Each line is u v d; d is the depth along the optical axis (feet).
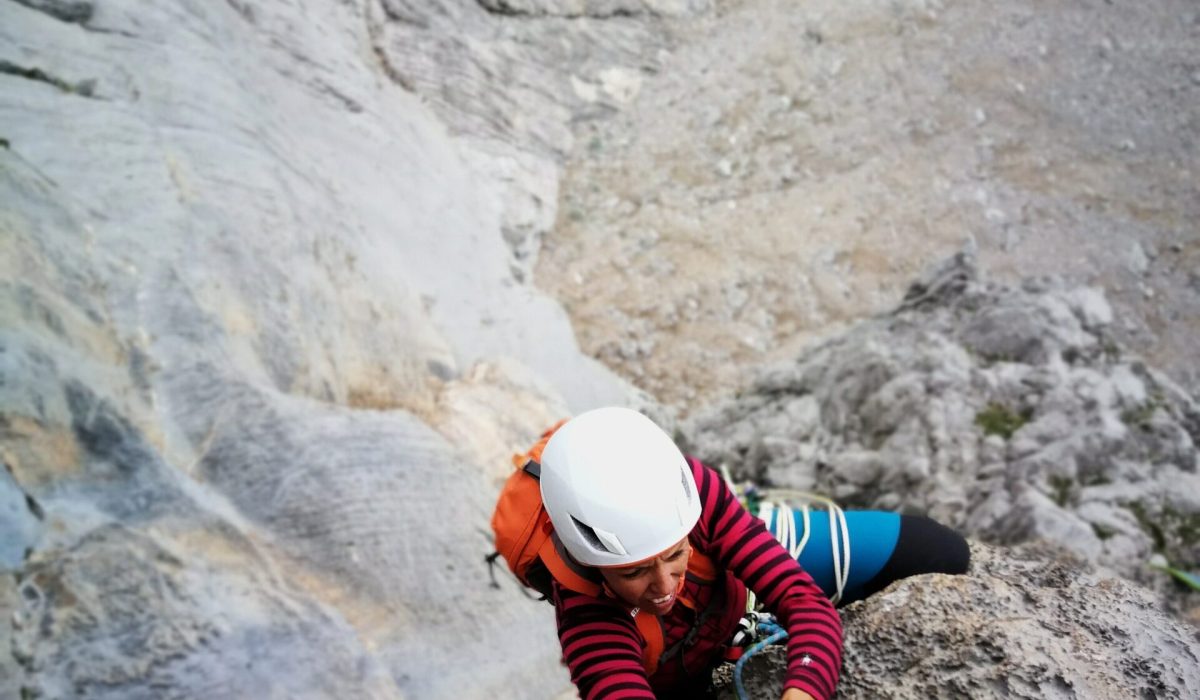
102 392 12.27
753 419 25.03
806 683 6.71
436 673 13.74
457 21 34.35
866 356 23.35
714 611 7.57
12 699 9.99
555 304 28.53
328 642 12.29
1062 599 7.78
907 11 37.55
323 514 13.96
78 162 14.65
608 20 37.50
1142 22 36.94
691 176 34.42
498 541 7.36
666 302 31.17
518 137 33.76
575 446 6.72
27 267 12.63
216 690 11.15
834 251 31.96
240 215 16.89
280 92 22.76
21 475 11.14
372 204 23.72
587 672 6.97
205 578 11.79
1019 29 36.88
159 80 17.44
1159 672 6.88
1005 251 31.60
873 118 35.12
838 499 21.95
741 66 36.96
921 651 7.34
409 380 20.01
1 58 14.99
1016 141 34.32
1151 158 33.78
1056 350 22.18
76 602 10.78
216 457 13.50
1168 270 31.19
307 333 17.15
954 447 20.90
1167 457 20.58
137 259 14.19
